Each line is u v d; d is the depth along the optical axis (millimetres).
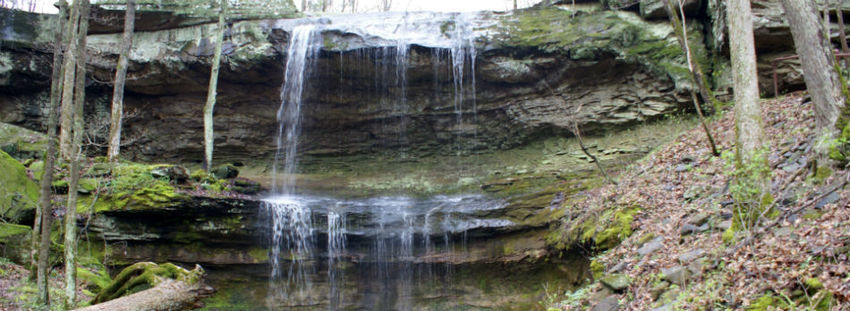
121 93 15602
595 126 16562
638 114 15938
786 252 6352
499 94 17953
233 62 17859
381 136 19469
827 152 8109
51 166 8430
